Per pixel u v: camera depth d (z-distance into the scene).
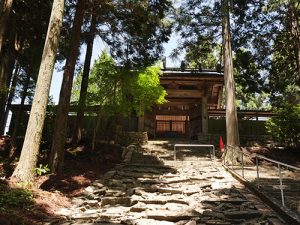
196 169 11.75
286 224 5.63
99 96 13.24
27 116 17.28
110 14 13.22
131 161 13.05
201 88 19.62
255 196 7.73
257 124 18.92
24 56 16.19
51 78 8.13
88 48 14.71
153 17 12.95
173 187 9.12
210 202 7.39
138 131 18.23
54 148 9.98
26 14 13.85
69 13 14.05
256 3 16.75
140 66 14.44
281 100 19.69
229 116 14.06
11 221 5.45
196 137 19.41
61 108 10.46
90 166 11.45
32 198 6.85
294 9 15.25
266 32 17.47
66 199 7.89
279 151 15.57
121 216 6.52
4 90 13.59
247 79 18.56
